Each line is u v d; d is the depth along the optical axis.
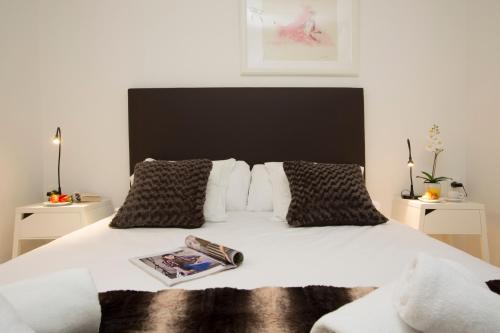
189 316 0.69
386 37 2.42
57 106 2.34
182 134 2.34
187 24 2.36
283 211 1.79
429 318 0.50
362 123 2.38
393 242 1.31
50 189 2.37
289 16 2.39
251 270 1.01
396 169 2.45
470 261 1.06
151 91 2.31
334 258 1.12
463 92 2.45
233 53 2.39
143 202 1.66
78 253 1.19
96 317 0.63
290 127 2.37
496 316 0.48
